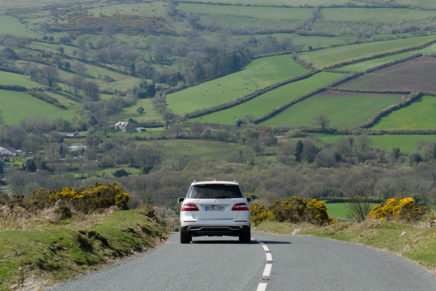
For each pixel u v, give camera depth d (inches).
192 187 1191.6
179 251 1008.9
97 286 640.4
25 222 1268.5
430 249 1005.2
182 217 1168.8
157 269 769.6
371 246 1321.4
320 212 2706.7
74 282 671.1
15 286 626.5
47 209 1550.2
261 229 2485.2
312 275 722.8
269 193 7313.0
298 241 1376.7
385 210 1887.3
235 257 902.4
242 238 1204.5
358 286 649.0
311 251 1036.5
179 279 682.8
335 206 6254.9
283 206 2755.9
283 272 743.1
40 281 658.2
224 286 636.7
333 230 1769.2
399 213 1793.8
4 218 1210.0
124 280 679.7
